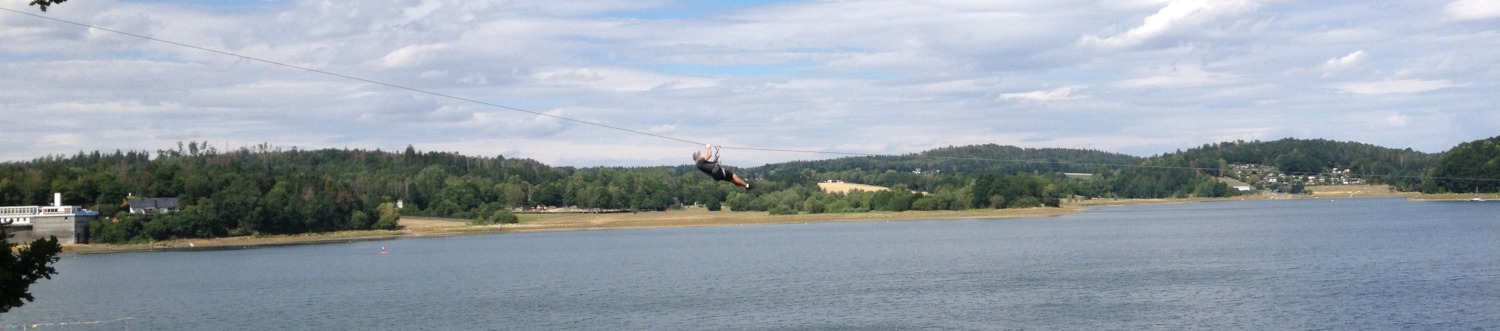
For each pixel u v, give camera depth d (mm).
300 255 199625
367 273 154750
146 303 121750
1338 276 114312
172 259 191875
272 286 138250
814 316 94438
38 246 32750
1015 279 119812
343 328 97875
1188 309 92625
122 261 187750
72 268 173125
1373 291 100688
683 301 108312
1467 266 121438
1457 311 88125
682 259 168375
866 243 197000
